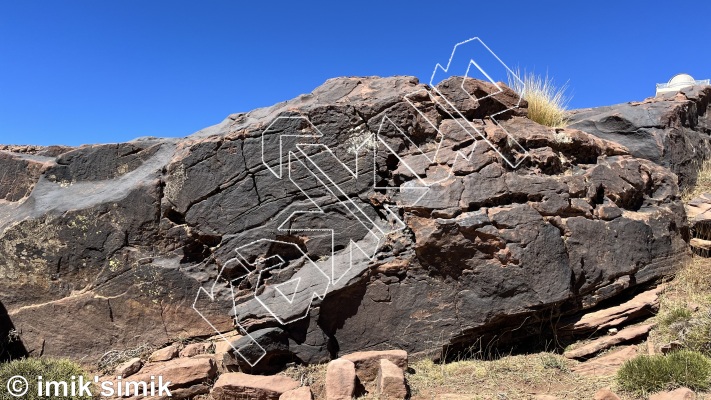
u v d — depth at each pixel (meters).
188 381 5.31
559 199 6.04
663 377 4.55
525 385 5.07
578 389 4.88
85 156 7.17
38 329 6.30
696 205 7.92
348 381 4.91
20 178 7.38
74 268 6.45
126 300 6.36
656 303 6.05
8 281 6.44
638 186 6.87
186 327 6.32
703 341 5.09
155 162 7.01
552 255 5.73
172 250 6.54
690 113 9.77
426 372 5.41
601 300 6.06
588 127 8.95
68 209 6.53
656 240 6.60
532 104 7.77
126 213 6.51
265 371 5.50
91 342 6.27
